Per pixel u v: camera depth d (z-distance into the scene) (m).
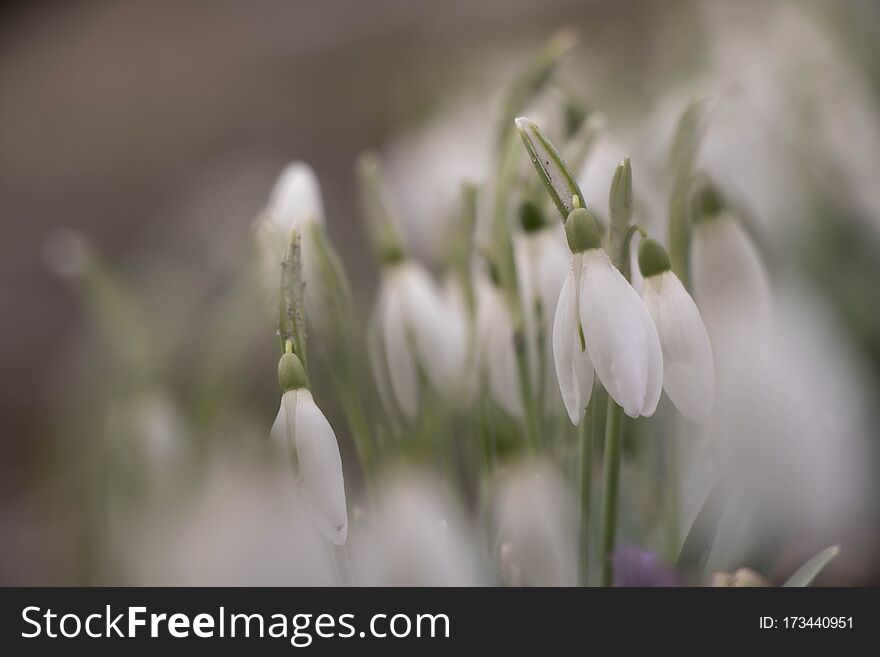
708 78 0.70
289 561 0.42
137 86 1.64
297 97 1.47
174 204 1.31
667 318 0.38
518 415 0.41
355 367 0.42
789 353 0.41
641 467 0.44
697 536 0.40
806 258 0.59
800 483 0.40
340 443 0.42
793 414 0.40
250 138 1.42
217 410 0.47
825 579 0.51
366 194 0.44
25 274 1.22
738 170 0.56
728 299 0.40
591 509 0.42
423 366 0.43
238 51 1.65
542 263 0.42
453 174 0.59
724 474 0.40
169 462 0.48
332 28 1.62
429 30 1.50
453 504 0.42
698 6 0.82
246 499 0.42
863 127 0.64
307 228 0.42
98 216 1.33
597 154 0.44
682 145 0.42
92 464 0.50
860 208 0.63
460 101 0.80
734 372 0.40
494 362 0.41
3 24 1.95
